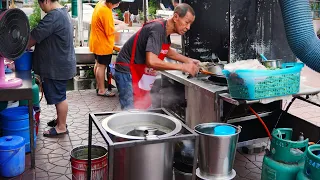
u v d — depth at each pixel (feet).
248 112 11.59
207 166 7.98
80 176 8.91
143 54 11.30
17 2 18.94
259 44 12.10
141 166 6.56
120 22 21.59
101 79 19.98
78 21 24.35
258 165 11.75
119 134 6.59
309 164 8.02
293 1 8.46
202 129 8.34
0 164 10.12
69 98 19.72
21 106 12.93
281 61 10.78
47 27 11.98
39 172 11.03
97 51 19.21
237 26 11.59
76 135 14.15
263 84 8.75
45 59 12.54
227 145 7.73
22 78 11.44
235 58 11.82
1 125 11.73
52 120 15.19
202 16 12.85
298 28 8.51
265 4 11.77
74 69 13.29
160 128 7.45
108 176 6.18
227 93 9.89
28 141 11.94
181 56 11.69
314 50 8.43
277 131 9.59
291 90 9.20
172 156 6.97
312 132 10.60
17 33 10.31
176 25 10.34
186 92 11.57
